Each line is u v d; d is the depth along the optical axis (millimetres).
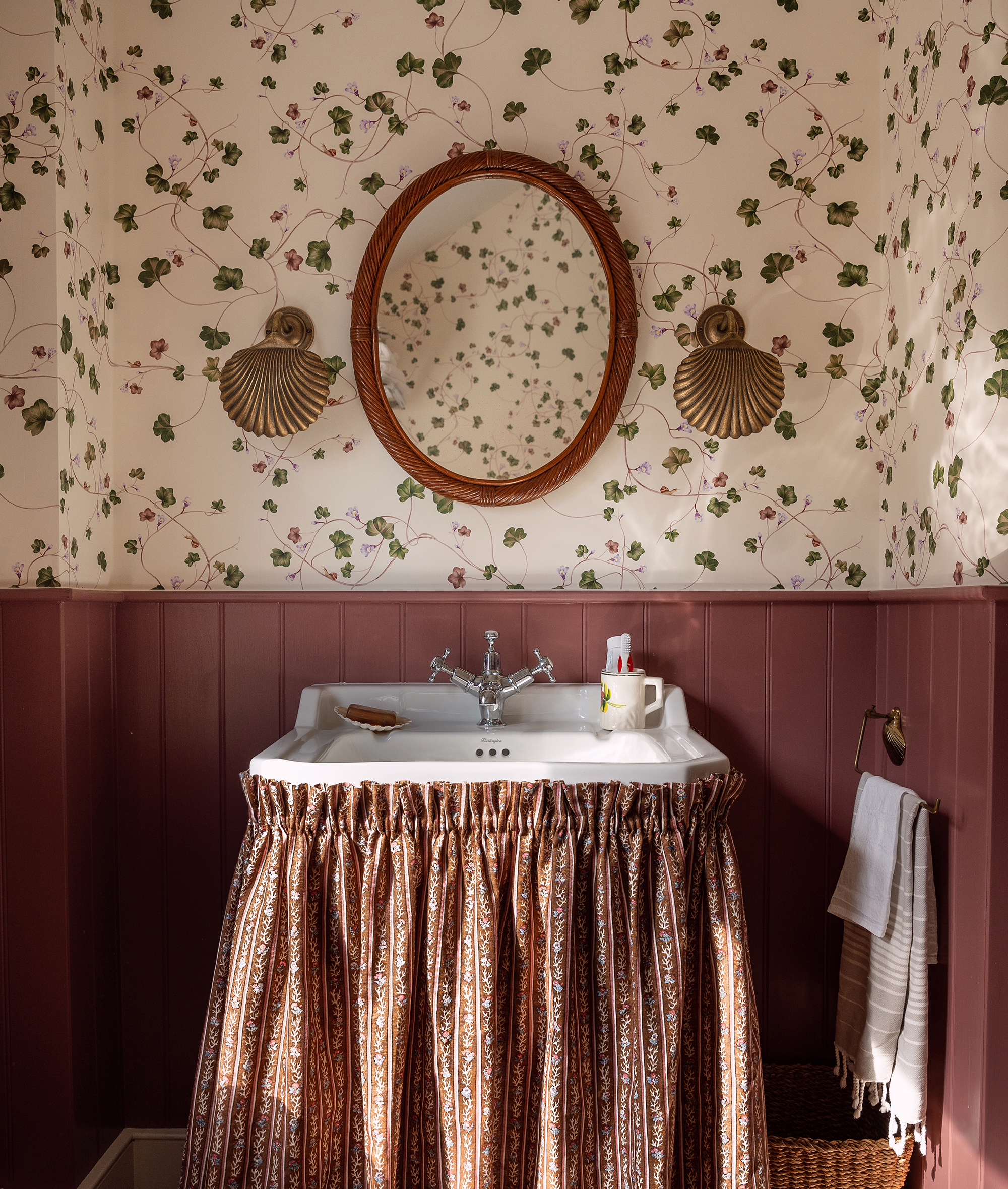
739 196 1750
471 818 1214
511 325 1737
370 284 1720
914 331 1620
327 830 1227
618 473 1758
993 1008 1295
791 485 1761
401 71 1743
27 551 1556
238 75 1742
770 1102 1685
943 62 1492
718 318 1724
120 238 1741
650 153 1748
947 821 1422
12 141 1545
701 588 1762
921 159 1582
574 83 1745
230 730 1749
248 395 1681
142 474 1754
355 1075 1238
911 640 1579
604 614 1741
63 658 1531
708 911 1240
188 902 1741
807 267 1754
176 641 1740
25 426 1550
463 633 1742
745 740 1748
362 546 1766
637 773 1217
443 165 1715
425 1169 1240
